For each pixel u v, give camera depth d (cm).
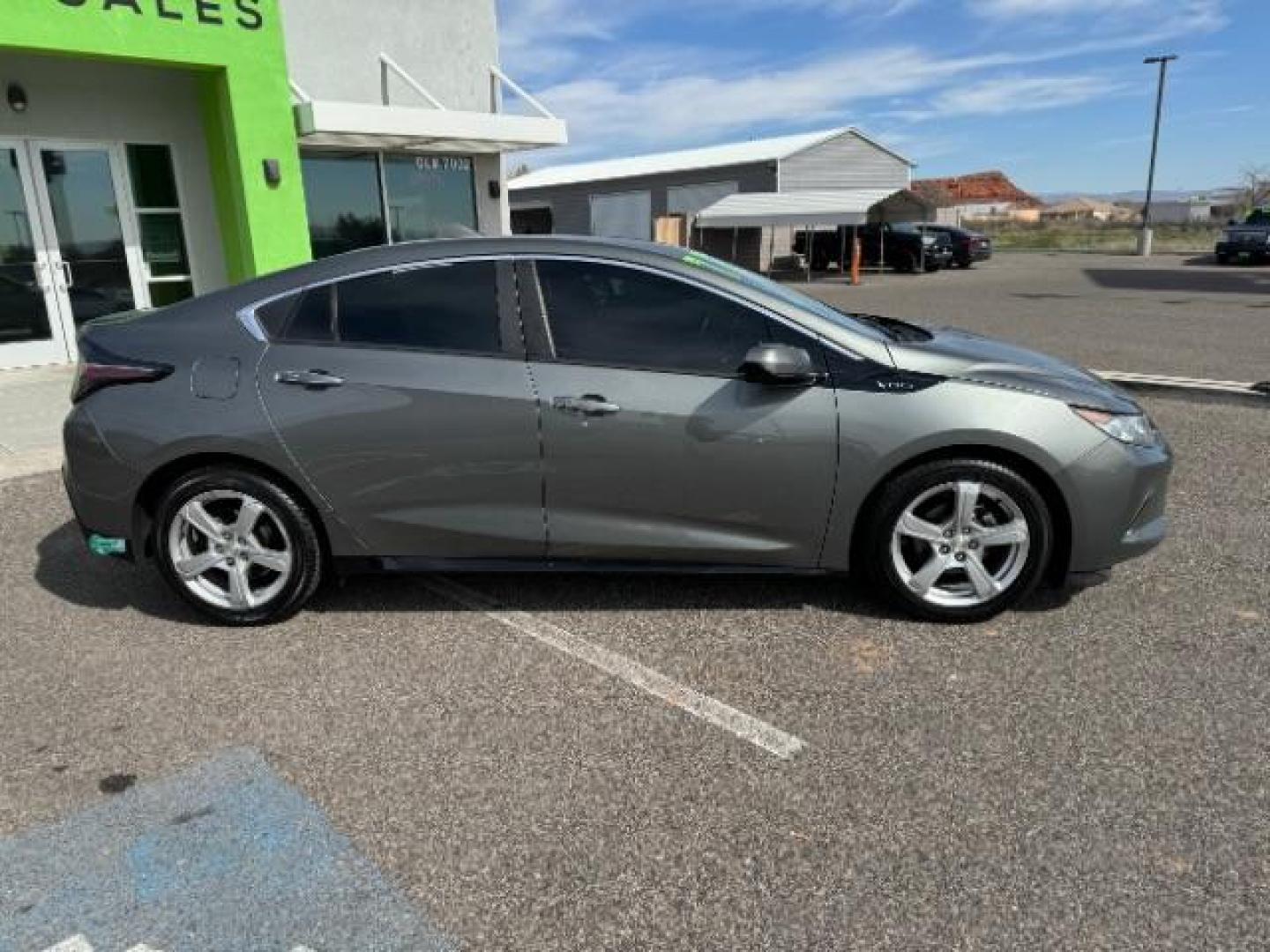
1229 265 2852
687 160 3631
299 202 1038
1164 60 3325
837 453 360
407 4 1255
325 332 378
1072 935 220
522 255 375
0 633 390
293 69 1166
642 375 363
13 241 970
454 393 365
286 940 222
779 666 348
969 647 359
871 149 3462
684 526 372
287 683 344
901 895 234
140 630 391
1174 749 290
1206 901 229
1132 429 366
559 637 376
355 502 376
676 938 222
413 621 393
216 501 384
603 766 289
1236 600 395
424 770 289
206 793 279
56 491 589
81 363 393
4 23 816
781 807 268
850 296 2089
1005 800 269
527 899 235
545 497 371
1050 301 1766
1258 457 607
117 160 1027
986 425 352
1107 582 416
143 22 898
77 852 253
